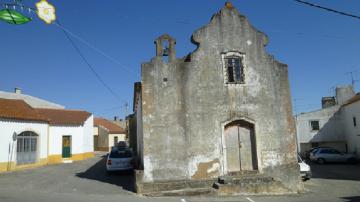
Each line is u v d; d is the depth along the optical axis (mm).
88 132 37094
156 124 16297
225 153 16719
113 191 16062
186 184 15797
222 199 14336
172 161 16188
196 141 16500
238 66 17547
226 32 17547
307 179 21812
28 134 27500
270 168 17016
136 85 19938
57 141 32156
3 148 24656
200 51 17156
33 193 15234
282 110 17641
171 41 16984
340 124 40844
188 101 16703
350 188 18328
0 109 25344
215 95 17000
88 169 25531
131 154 22984
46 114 32719
